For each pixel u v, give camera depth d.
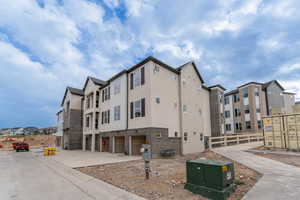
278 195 4.69
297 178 6.45
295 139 13.32
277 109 15.04
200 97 21.11
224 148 17.25
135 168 9.59
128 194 5.28
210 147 17.59
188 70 19.78
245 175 7.19
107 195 5.29
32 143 55.88
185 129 17.80
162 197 4.94
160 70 16.64
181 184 6.18
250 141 24.78
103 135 21.55
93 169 9.55
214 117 26.38
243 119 32.59
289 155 11.87
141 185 6.22
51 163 12.36
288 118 13.88
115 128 19.17
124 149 18.22
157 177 7.39
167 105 16.62
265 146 15.16
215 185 4.75
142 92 16.08
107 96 21.70
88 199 5.01
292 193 4.82
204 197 4.86
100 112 22.91
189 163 5.54
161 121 15.65
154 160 12.87
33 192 5.76
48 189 6.08
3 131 102.25
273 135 14.71
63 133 31.67
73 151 23.34
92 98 25.03
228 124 35.88
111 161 12.34
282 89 34.53
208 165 4.99
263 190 5.13
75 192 5.69
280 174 7.09
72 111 28.62
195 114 19.69
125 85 18.36
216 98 26.56
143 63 16.41
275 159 10.67
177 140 16.73
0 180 7.51
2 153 23.16
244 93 32.97
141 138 16.39
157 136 14.95
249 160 10.52
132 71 17.94
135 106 16.80
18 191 5.89
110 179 7.24
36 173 8.99
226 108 36.69
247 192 5.00
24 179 7.65
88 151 23.08
